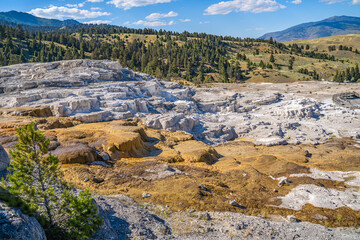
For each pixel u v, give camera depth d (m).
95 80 76.69
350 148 52.25
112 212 17.86
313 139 60.88
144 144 41.88
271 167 36.72
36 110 48.41
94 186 23.75
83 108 54.97
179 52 198.75
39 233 10.48
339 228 20.80
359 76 169.12
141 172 28.98
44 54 166.62
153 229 17.27
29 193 11.21
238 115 77.19
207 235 17.48
